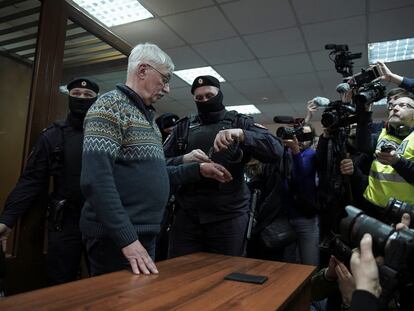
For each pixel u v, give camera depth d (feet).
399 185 4.48
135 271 2.81
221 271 2.95
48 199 5.07
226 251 4.41
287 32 10.68
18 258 4.66
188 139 4.92
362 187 5.12
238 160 4.46
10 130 5.19
